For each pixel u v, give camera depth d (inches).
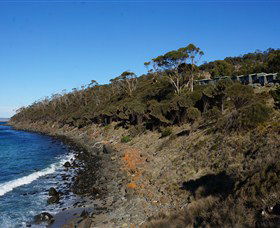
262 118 778.2
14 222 626.5
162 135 1403.8
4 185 959.0
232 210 401.1
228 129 863.7
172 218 518.6
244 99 1013.2
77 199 791.1
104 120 2751.0
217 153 775.1
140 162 1123.3
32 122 5541.3
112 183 925.8
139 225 563.5
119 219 610.5
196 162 821.2
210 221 418.3
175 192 687.1
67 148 2076.8
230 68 2687.0
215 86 1339.8
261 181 438.3
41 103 6318.9
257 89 1461.6
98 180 992.2
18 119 7111.2
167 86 2170.3
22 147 2153.1
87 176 1078.4
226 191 530.6
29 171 1219.2
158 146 1286.9
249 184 453.7
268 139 638.5
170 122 1499.8
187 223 461.7
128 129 1995.6
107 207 699.4
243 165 617.3
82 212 655.8
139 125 1798.7
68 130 3422.7
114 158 1375.5
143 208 654.5
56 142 2554.1
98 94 4028.1
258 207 382.6
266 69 2022.6
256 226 339.3
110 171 1111.0
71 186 937.5
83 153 1745.8
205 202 514.0
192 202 566.6
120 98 2965.1
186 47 1881.2
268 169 458.9
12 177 1100.5
